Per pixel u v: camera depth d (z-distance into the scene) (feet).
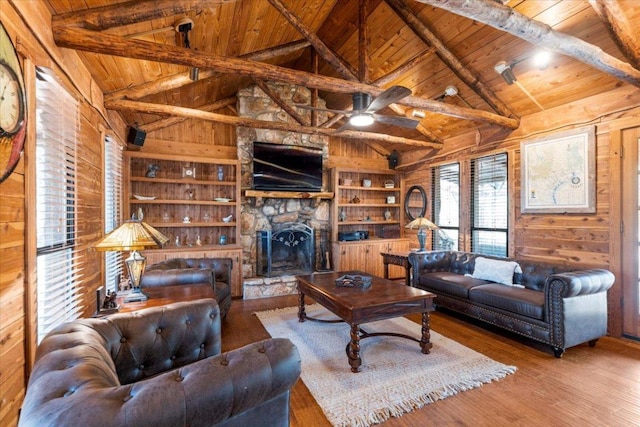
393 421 6.64
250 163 17.78
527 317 10.18
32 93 5.68
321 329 11.73
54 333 4.38
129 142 14.87
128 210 14.75
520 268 12.47
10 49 4.93
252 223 17.79
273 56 14.29
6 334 4.98
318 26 14.24
